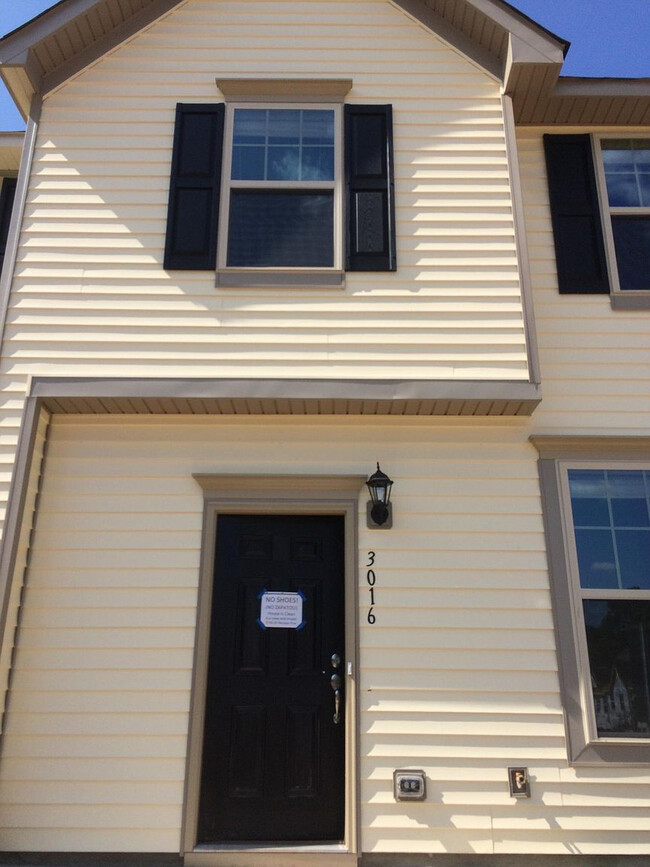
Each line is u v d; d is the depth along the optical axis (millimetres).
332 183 4977
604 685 4238
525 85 5090
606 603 4387
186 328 4574
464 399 4402
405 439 4664
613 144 5578
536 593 4375
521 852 3939
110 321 4586
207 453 4617
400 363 4504
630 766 4062
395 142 5039
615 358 4922
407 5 5387
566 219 5289
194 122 5066
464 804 4000
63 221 4812
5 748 4051
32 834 3928
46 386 4410
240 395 4391
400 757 4074
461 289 4680
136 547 4434
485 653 4266
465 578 4398
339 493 4555
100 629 4270
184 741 4094
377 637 4277
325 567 4543
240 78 5168
